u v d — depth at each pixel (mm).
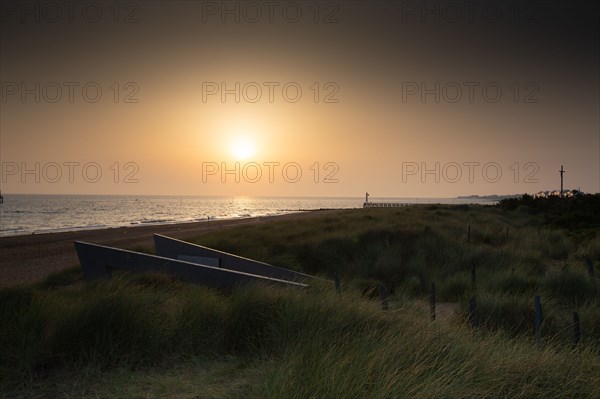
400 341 5594
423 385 4383
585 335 8430
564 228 32750
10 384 5109
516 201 53375
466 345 5891
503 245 23516
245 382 5012
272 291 7512
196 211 130375
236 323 6645
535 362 5418
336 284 9992
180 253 15273
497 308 9797
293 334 6172
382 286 8461
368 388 4309
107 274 12328
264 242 22828
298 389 4203
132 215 101562
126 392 4879
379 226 27172
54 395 4875
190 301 7387
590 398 4746
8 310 6594
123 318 6289
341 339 5781
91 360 5770
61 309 6812
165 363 5859
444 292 13820
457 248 20938
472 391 4543
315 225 32156
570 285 13297
